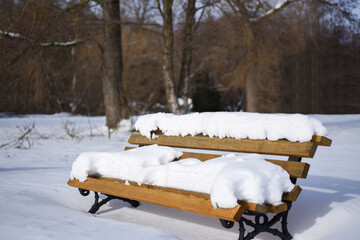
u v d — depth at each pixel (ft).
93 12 51.11
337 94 93.45
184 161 10.84
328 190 13.93
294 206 11.39
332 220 10.05
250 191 8.21
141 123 13.00
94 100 129.90
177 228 10.77
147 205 13.14
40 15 48.19
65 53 69.15
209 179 9.22
